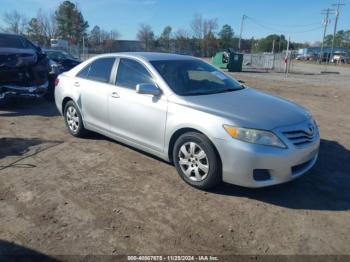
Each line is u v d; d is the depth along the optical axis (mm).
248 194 4074
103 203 3828
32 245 3084
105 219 3508
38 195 3984
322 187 4324
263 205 3848
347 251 3086
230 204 3848
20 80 8367
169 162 4676
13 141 5922
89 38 62000
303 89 15633
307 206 3854
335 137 6637
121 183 4328
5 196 3951
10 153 5336
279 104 4461
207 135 3900
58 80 6391
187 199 3943
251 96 4719
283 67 37125
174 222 3480
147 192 4098
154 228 3373
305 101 11562
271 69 35344
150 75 4762
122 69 5203
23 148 5570
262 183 3770
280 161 3715
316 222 3541
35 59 8680
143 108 4660
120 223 3443
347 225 3498
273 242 3195
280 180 3811
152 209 3719
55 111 8516
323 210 3777
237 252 3049
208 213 3660
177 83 4637
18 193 4027
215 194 4062
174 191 4125
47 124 7164
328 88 16219
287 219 3582
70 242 3133
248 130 3717
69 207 3729
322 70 37812
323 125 7699
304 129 3994
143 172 4656
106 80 5398
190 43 69062
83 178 4461
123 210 3688
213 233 3311
